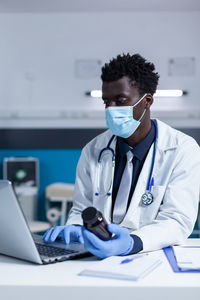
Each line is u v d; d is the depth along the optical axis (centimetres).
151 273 80
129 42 446
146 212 132
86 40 447
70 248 102
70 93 446
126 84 127
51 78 447
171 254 100
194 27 442
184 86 438
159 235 107
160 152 138
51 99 447
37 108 448
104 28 447
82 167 156
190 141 140
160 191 131
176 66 440
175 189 127
